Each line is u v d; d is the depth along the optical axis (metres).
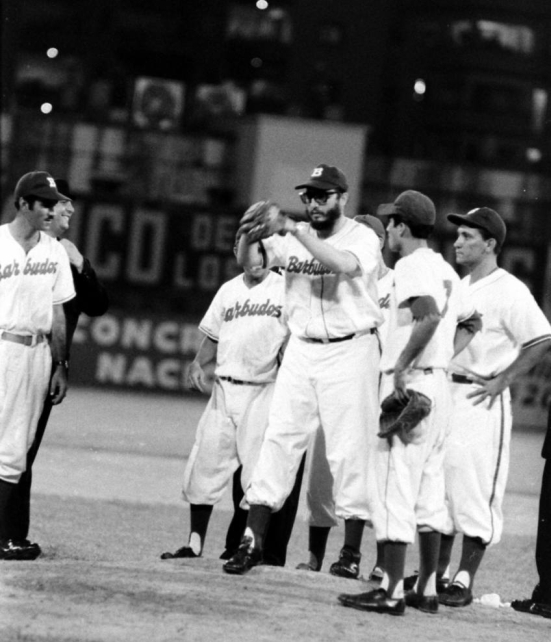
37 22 95.56
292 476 17.03
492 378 17.05
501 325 17.14
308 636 13.43
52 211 17.53
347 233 16.84
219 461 18.84
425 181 70.81
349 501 17.55
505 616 16.38
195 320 61.66
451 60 101.12
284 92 101.00
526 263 63.06
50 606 13.95
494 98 100.81
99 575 15.67
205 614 13.98
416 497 15.34
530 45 101.44
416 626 14.53
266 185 69.69
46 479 31.52
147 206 60.84
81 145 67.44
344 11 100.88
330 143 70.06
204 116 83.19
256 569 16.81
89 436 42.50
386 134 101.44
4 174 65.50
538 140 100.81
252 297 18.88
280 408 17.08
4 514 17.73
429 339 14.83
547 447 17.27
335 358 16.91
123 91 91.50
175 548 22.70
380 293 19.22
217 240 61.72
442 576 17.89
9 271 17.50
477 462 16.89
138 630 13.17
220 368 19.05
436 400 15.26
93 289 19.03
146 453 39.38
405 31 102.00
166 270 61.28
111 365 60.72
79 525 24.42
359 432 17.12
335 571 17.78
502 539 28.34
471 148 100.75
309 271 16.84
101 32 96.69
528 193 70.50
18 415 17.70
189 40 99.06
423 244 15.56
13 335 17.61
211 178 70.88
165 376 61.41
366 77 101.62
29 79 95.06
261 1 96.19
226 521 27.61
